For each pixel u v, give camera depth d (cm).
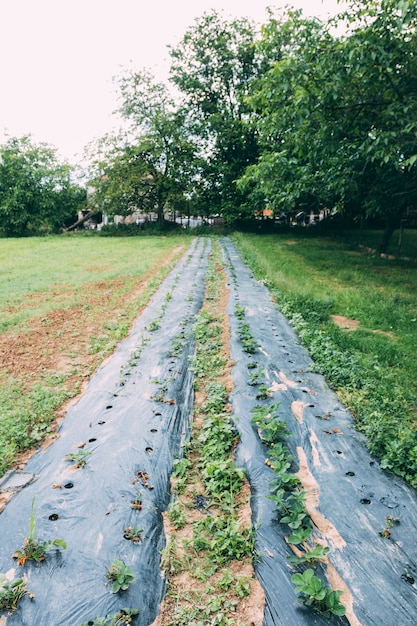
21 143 3172
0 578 249
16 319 833
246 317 791
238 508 328
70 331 773
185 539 295
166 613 246
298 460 378
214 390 512
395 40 830
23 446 414
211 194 2961
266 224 3069
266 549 282
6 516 314
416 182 1213
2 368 607
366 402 466
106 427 438
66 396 521
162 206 3181
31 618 237
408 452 362
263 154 1460
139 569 269
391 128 976
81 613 240
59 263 1595
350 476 352
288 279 1147
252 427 424
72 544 286
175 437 421
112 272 1333
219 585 260
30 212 3234
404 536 289
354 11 898
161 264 1562
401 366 595
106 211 3169
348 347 661
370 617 235
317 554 257
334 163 1116
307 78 919
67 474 362
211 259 1638
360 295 974
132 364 591
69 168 3269
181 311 867
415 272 1305
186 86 2827
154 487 347
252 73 2812
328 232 2689
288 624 233
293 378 538
